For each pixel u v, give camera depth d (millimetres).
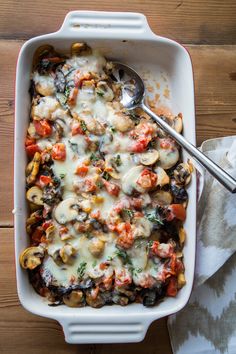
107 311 488
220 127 579
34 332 548
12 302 548
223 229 536
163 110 557
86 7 568
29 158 504
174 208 501
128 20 515
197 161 508
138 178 496
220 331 566
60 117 502
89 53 527
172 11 581
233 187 480
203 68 583
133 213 494
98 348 552
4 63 558
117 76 547
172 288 500
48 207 489
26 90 505
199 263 537
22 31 563
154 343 559
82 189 491
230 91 583
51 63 514
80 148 499
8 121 555
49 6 565
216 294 569
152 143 511
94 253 485
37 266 490
